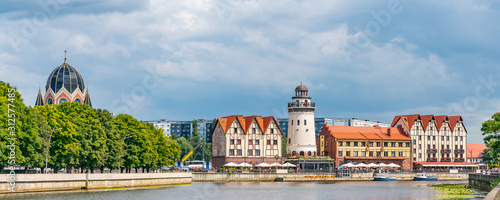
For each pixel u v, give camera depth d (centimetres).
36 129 8931
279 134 18150
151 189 11019
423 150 19938
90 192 9594
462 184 13850
